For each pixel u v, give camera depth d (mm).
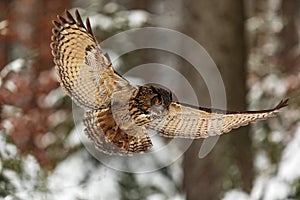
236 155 25125
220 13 24875
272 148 25766
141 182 24953
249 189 25016
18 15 30219
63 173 23891
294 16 39875
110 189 24016
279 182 22031
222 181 24891
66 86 12484
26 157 19938
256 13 39875
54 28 12328
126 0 37469
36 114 24859
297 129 23422
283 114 25875
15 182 19094
